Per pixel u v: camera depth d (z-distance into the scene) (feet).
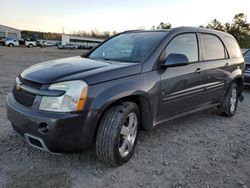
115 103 10.62
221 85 16.84
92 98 9.59
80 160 11.14
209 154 12.48
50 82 9.59
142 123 12.20
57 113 9.25
